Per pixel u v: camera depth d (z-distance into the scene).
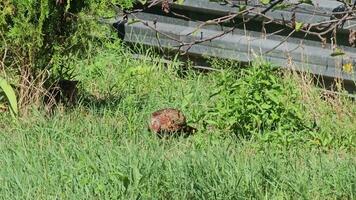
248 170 10.52
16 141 11.69
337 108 13.45
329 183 10.41
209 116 12.72
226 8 15.27
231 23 15.30
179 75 15.63
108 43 15.73
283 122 12.40
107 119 12.89
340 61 14.07
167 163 10.64
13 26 12.98
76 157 11.08
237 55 15.16
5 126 12.63
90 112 13.11
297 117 12.43
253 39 14.84
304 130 12.41
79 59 14.77
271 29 14.91
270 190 10.18
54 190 10.07
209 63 15.63
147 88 14.55
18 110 12.98
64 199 9.88
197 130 12.51
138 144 11.70
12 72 13.27
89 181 10.02
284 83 13.79
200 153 11.12
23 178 10.39
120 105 13.41
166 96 14.03
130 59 15.88
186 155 11.06
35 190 10.12
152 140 11.91
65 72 13.73
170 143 11.99
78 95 13.79
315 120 12.92
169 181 10.08
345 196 10.24
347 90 14.24
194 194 9.85
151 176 10.16
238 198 9.87
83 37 13.30
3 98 13.16
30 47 12.92
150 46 16.11
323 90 13.95
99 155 10.98
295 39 14.65
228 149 11.53
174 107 13.60
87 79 14.84
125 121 12.83
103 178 10.06
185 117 12.64
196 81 14.86
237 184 10.06
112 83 14.75
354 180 10.40
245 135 12.34
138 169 10.11
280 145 11.89
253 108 12.37
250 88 12.53
